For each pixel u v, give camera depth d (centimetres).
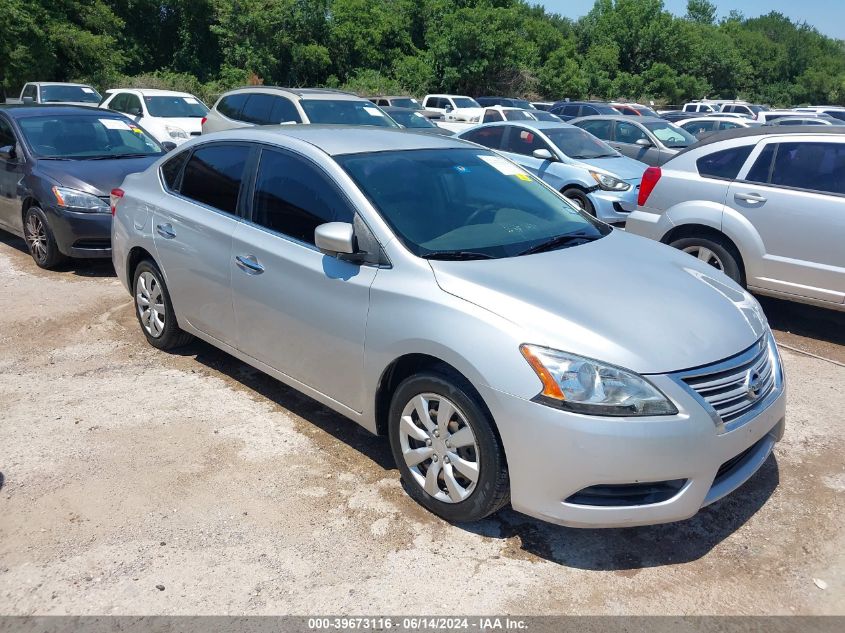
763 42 7125
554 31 4712
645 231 695
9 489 363
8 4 2419
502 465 313
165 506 351
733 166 644
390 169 406
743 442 314
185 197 492
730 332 329
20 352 541
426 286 338
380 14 3881
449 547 326
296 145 422
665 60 5062
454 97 2709
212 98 3081
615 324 311
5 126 830
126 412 446
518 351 302
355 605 289
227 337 461
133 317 618
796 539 336
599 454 290
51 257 753
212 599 291
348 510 351
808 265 595
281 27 3450
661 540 334
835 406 477
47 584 298
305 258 393
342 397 385
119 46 3181
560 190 1036
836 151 594
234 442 412
